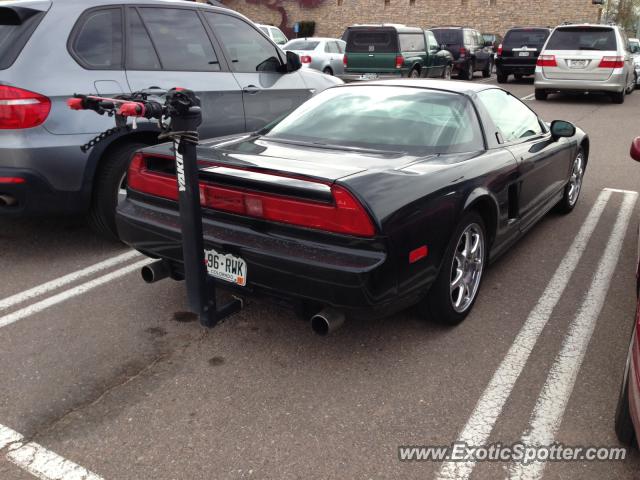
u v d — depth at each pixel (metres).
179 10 4.91
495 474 2.25
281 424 2.51
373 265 2.51
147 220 3.16
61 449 2.35
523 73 19.33
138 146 4.42
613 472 2.27
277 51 5.82
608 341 3.23
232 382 2.81
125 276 4.03
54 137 3.93
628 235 5.02
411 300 2.84
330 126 3.53
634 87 17.69
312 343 3.16
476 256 3.44
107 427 2.49
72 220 5.20
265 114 5.57
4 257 4.34
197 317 3.45
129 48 4.46
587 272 4.21
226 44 5.28
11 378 2.83
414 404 2.66
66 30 4.11
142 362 2.98
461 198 3.02
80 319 3.42
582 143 5.45
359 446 2.39
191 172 2.65
